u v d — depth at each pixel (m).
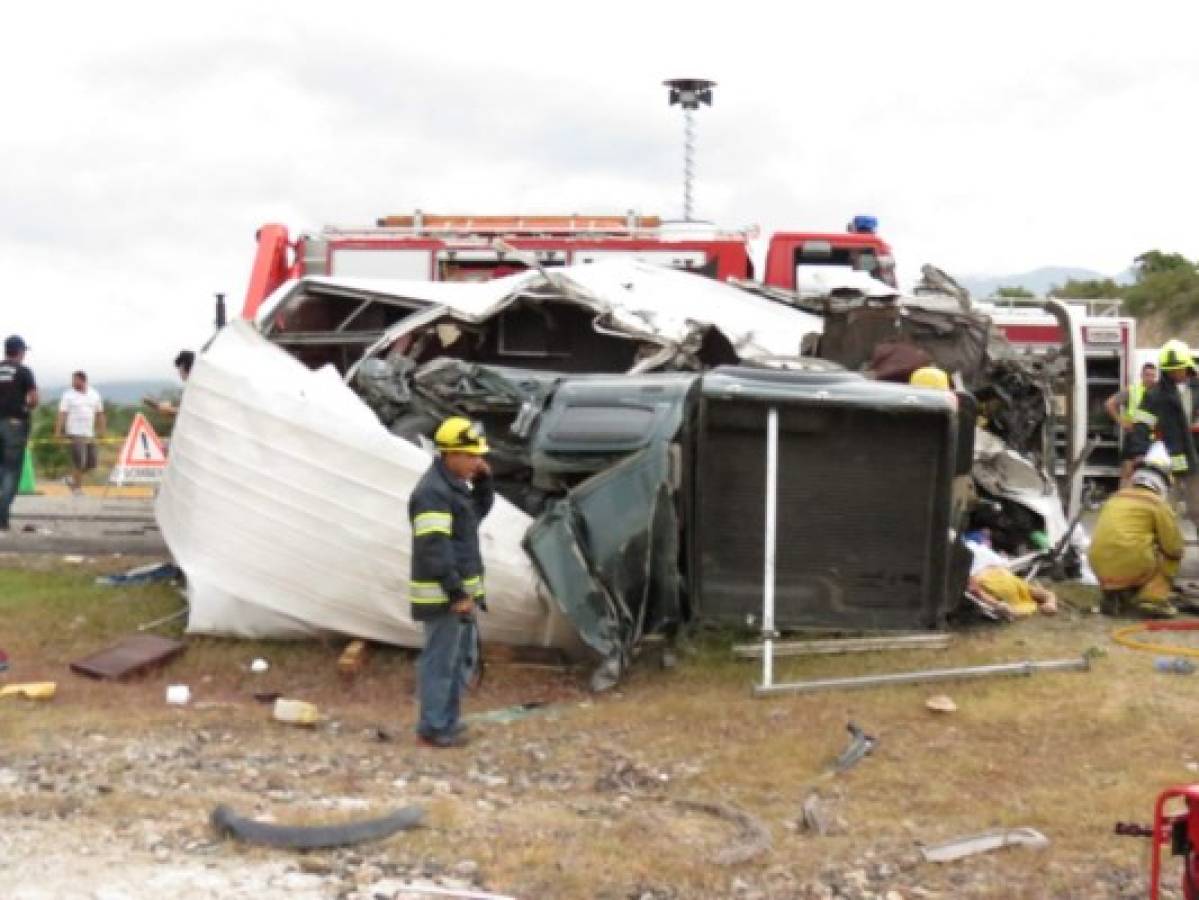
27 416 14.48
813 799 6.68
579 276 11.91
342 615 9.61
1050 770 7.15
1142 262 58.06
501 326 11.71
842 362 11.43
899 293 11.93
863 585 9.13
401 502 9.32
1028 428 11.68
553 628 9.26
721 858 6.00
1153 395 12.21
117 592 11.41
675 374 9.80
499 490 9.86
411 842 6.07
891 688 8.42
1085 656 8.82
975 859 6.07
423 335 11.50
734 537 9.12
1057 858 6.07
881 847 6.22
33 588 11.70
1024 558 10.76
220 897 5.44
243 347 10.02
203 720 8.30
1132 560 10.03
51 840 5.99
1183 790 4.70
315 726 8.27
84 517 15.71
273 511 9.61
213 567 9.87
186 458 9.98
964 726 7.80
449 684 7.80
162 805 6.47
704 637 9.27
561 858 5.95
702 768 7.34
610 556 9.02
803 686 8.41
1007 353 11.61
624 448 9.18
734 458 9.06
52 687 8.80
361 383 10.39
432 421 10.12
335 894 5.51
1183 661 8.79
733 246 13.99
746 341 10.91
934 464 8.98
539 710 8.49
